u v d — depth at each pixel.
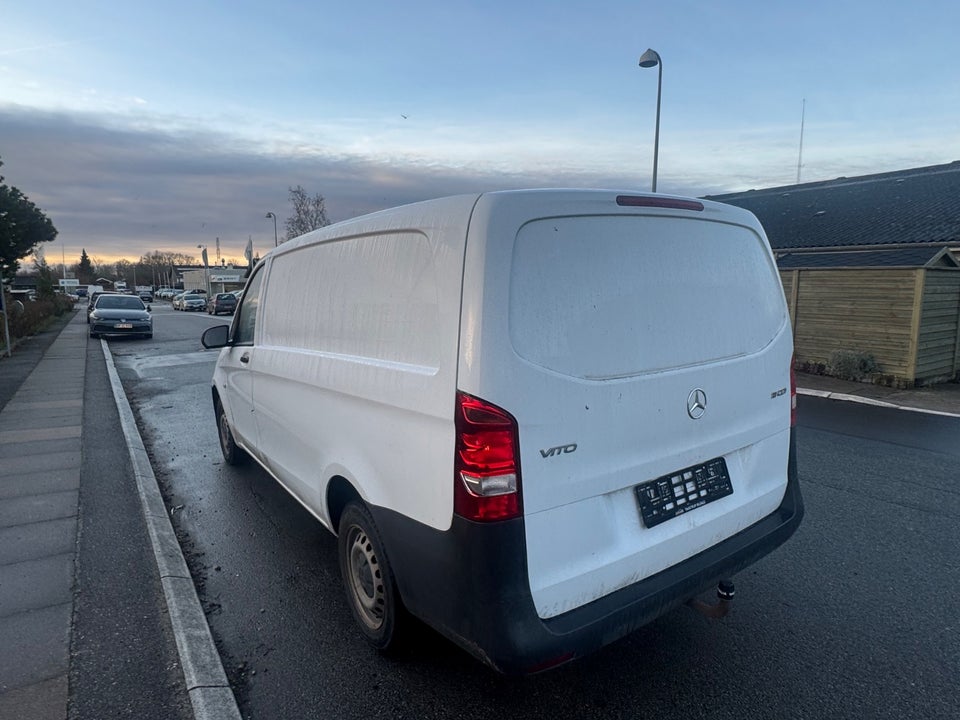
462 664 2.92
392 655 2.93
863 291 10.82
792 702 2.62
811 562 3.90
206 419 8.30
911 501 4.95
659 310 2.53
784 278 11.97
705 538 2.69
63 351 16.22
